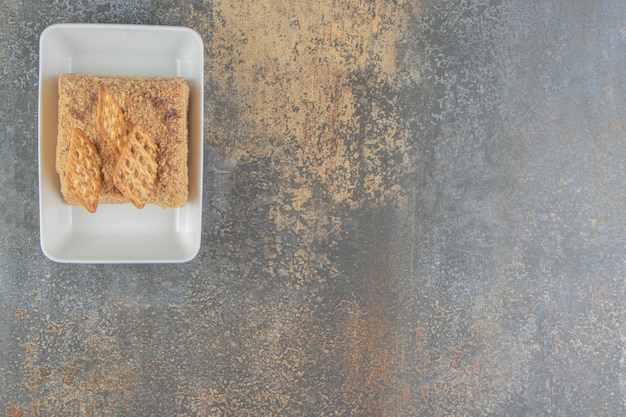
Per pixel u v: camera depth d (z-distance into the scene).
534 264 0.76
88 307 0.73
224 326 0.74
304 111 0.74
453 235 0.76
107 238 0.70
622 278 0.77
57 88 0.69
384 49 0.74
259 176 0.74
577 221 0.77
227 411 0.75
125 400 0.74
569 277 0.77
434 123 0.75
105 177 0.68
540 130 0.76
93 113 0.68
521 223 0.76
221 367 0.74
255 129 0.73
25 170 0.72
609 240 0.77
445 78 0.75
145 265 0.73
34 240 0.72
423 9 0.74
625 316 0.77
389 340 0.76
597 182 0.77
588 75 0.76
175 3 0.72
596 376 0.77
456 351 0.76
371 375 0.76
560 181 0.76
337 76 0.74
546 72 0.76
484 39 0.75
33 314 0.73
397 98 0.75
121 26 0.67
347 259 0.75
